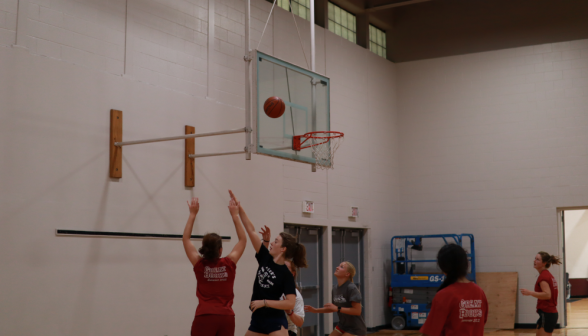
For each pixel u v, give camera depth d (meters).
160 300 7.71
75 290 6.71
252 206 9.45
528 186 12.45
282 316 4.69
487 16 13.23
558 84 12.47
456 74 13.41
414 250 13.25
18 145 6.32
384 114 13.49
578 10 12.47
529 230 12.33
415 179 13.57
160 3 8.34
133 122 7.65
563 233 12.57
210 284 4.84
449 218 13.09
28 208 6.34
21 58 6.43
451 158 13.25
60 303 6.54
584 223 21.94
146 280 7.56
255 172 9.60
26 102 6.44
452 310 3.39
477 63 13.23
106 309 7.02
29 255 6.30
